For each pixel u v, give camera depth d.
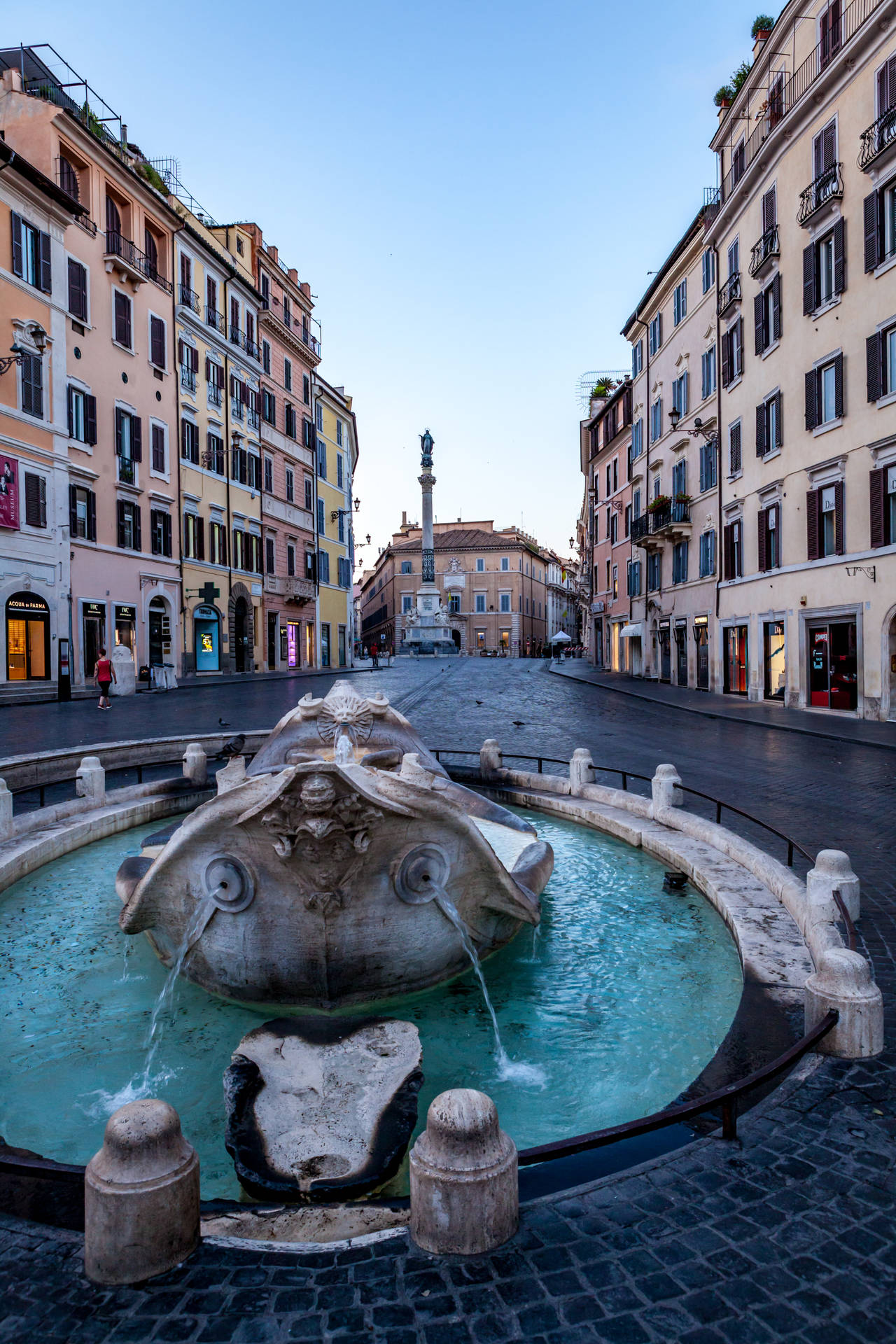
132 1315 2.29
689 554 33.16
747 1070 3.68
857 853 7.31
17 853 7.43
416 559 101.00
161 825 9.88
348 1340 2.19
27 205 25.66
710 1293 2.34
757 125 25.50
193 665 36.47
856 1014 3.64
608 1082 4.09
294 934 4.64
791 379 23.62
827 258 21.89
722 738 16.61
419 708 22.42
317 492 53.09
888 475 19.41
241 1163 3.21
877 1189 2.78
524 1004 4.98
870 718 19.70
